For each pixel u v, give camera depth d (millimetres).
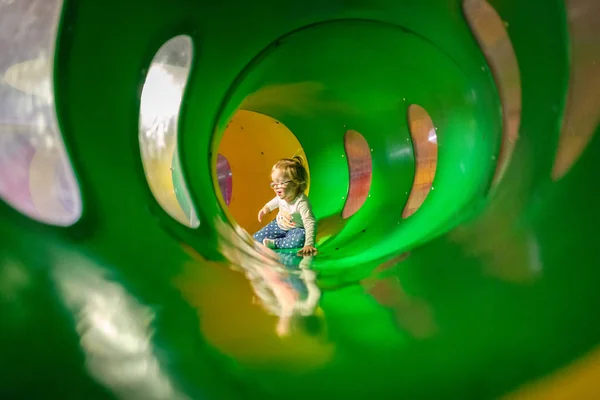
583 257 1200
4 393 935
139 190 1575
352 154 3611
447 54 2150
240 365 1101
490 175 1792
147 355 1067
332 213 3652
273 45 2318
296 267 1969
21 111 1365
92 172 1432
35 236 1201
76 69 1470
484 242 1484
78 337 1049
